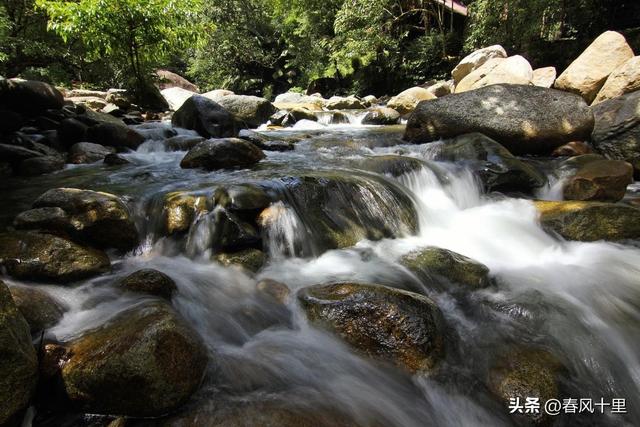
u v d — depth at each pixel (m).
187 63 31.88
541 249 4.37
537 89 7.35
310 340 2.76
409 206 4.88
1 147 5.89
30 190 4.88
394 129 10.31
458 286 3.47
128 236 3.65
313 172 5.22
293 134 9.30
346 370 2.53
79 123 7.42
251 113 11.85
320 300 2.87
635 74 8.08
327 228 4.18
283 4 26.89
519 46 16.78
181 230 3.86
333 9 25.14
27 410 2.03
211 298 3.09
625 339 2.98
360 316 2.68
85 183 5.06
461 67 15.08
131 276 2.95
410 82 21.78
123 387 2.00
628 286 3.60
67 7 10.47
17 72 14.06
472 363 2.66
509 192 5.70
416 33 23.52
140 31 11.59
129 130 7.55
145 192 4.53
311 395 2.29
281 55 29.19
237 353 2.60
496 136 7.00
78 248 3.17
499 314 3.16
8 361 1.84
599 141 6.93
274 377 2.41
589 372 2.70
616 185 5.11
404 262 3.73
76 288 2.95
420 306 2.71
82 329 2.42
